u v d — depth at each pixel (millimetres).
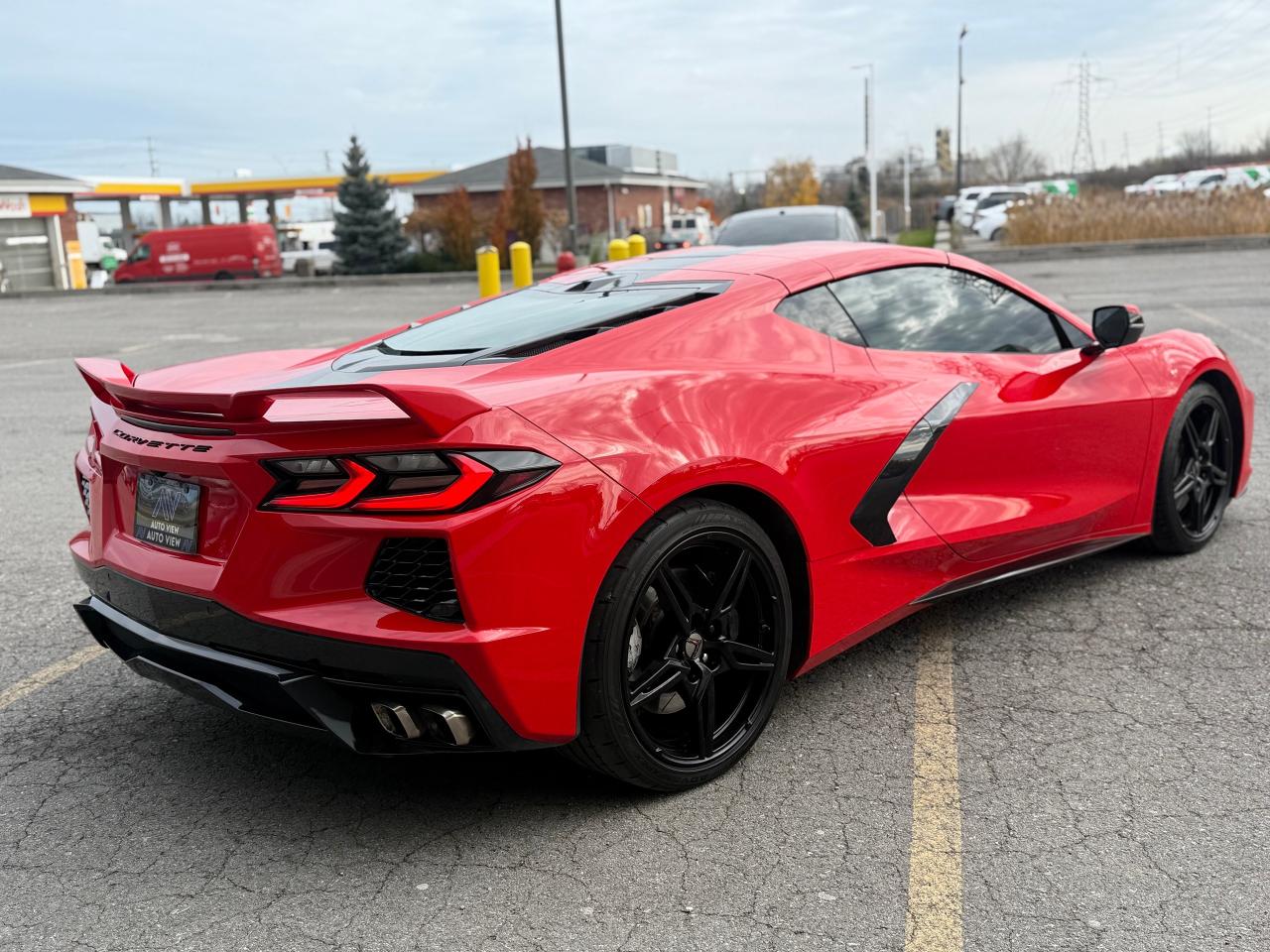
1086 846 2260
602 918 2084
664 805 2500
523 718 2207
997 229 27375
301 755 2832
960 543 3145
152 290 25891
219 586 2309
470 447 2148
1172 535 3947
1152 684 3014
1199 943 1943
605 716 2324
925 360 3189
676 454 2400
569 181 24750
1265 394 6922
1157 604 3594
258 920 2119
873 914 2064
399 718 2197
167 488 2477
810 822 2396
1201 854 2215
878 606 2990
